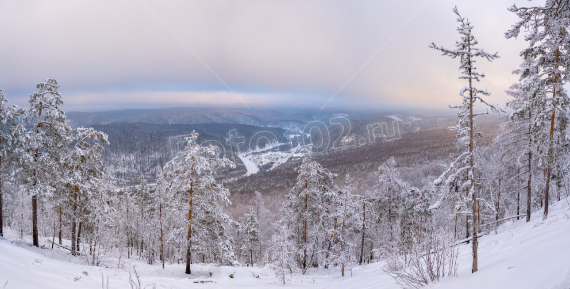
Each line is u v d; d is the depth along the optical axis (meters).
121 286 12.57
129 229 37.16
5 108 17.00
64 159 20.31
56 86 20.11
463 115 7.90
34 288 7.83
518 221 20.22
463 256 11.23
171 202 21.59
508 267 6.04
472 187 7.59
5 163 18.08
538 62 14.23
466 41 7.54
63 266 13.54
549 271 4.90
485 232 21.22
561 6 10.76
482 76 7.43
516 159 18.59
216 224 23.12
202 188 21.23
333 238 21.83
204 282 17.25
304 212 24.77
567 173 17.62
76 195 22.27
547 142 14.82
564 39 12.73
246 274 20.59
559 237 6.56
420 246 8.09
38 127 19.70
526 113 16.52
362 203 26.91
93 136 22.56
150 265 27.39
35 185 19.33
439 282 7.17
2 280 7.50
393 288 8.21
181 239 21.34
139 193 39.28
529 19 11.84
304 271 22.28
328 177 27.62
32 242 22.39
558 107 13.94
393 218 27.81
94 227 22.91
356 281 12.84
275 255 18.81
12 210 24.20
